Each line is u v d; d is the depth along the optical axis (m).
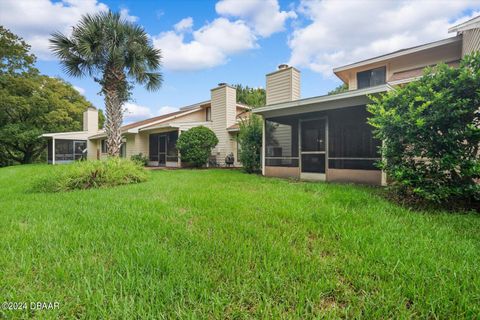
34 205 3.68
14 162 20.86
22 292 1.43
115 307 1.28
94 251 1.97
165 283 1.48
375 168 5.90
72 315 1.26
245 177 7.25
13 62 17.19
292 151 7.80
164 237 2.28
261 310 1.28
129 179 6.25
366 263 1.75
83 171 5.70
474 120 3.49
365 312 1.26
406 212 3.16
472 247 2.02
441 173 3.50
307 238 2.24
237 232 2.39
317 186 5.21
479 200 3.42
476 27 6.20
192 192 4.57
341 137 6.61
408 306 1.33
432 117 3.47
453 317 1.24
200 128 11.68
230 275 1.58
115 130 8.58
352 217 2.84
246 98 24.75
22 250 1.97
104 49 8.05
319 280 1.52
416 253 1.90
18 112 17.95
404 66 9.10
